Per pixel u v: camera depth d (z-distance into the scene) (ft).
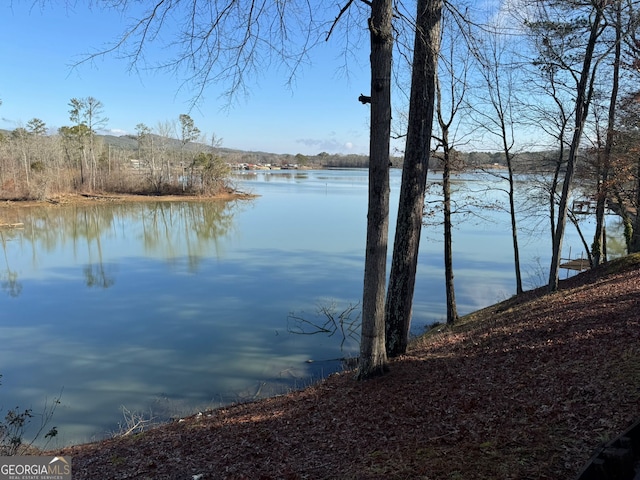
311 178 379.76
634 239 55.47
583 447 12.13
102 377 35.55
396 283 25.94
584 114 38.99
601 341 20.80
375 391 20.92
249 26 15.69
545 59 41.63
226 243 95.61
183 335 44.50
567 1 33.83
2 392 33.19
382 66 18.84
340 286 61.93
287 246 91.40
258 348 41.04
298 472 14.40
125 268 73.82
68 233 110.83
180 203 177.06
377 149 19.95
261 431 18.93
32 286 63.16
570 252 76.79
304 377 34.86
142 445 19.54
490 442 13.58
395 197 167.02
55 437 26.96
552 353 21.11
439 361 23.95
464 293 56.95
